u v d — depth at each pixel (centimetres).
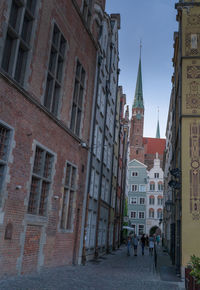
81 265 1588
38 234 1191
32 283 918
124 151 4444
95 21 1986
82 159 1716
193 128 1617
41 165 1224
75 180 1603
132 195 7338
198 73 1698
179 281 1315
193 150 1587
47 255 1255
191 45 1747
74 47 1600
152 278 1342
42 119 1219
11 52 1046
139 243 5200
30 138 1121
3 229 949
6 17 981
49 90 1337
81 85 1725
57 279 1050
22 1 1083
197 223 1483
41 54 1221
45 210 1262
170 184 1577
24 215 1068
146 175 7400
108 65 2505
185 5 1816
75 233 1612
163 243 4872
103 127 2347
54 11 1348
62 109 1442
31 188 1170
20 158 1051
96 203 2145
